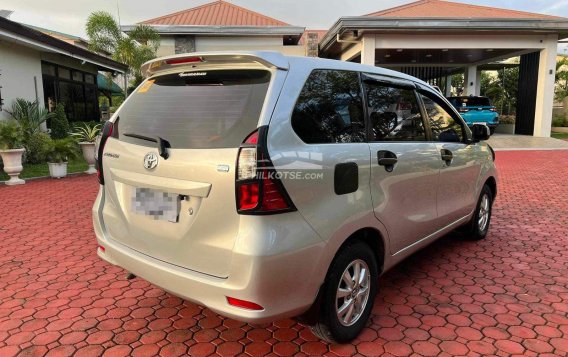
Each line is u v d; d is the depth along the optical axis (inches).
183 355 108.8
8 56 459.8
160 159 101.8
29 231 214.1
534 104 732.0
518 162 494.9
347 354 109.0
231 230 90.7
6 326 122.6
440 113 157.3
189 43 810.2
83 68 672.4
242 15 926.4
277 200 89.1
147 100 114.9
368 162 112.3
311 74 105.5
